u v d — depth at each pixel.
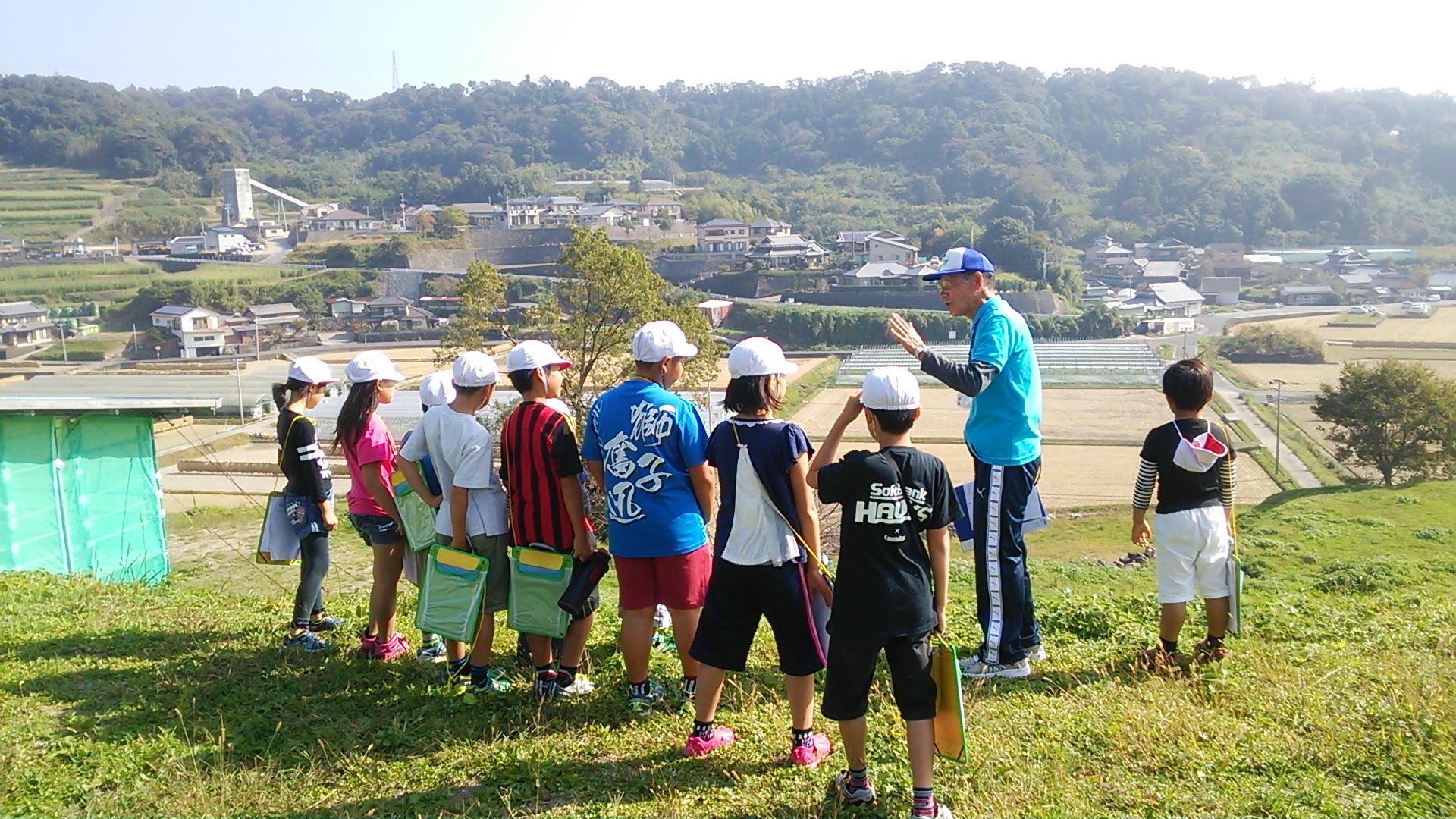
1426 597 8.71
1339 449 38.12
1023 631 6.43
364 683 6.41
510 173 143.75
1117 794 4.69
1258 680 6.10
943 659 4.60
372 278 95.44
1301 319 88.31
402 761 5.30
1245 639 7.14
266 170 144.88
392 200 140.38
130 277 91.38
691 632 5.82
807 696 5.16
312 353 74.62
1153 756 5.09
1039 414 6.38
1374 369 37.28
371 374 6.55
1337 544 20.17
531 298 86.94
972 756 5.16
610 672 6.59
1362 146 156.25
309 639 7.14
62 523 12.29
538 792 4.90
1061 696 6.04
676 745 5.46
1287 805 4.48
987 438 6.29
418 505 6.52
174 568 16.77
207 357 75.12
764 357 5.16
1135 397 52.16
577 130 177.00
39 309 78.00
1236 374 63.06
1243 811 4.50
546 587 5.82
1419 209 137.50
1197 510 6.31
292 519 7.16
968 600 9.02
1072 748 5.23
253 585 15.07
